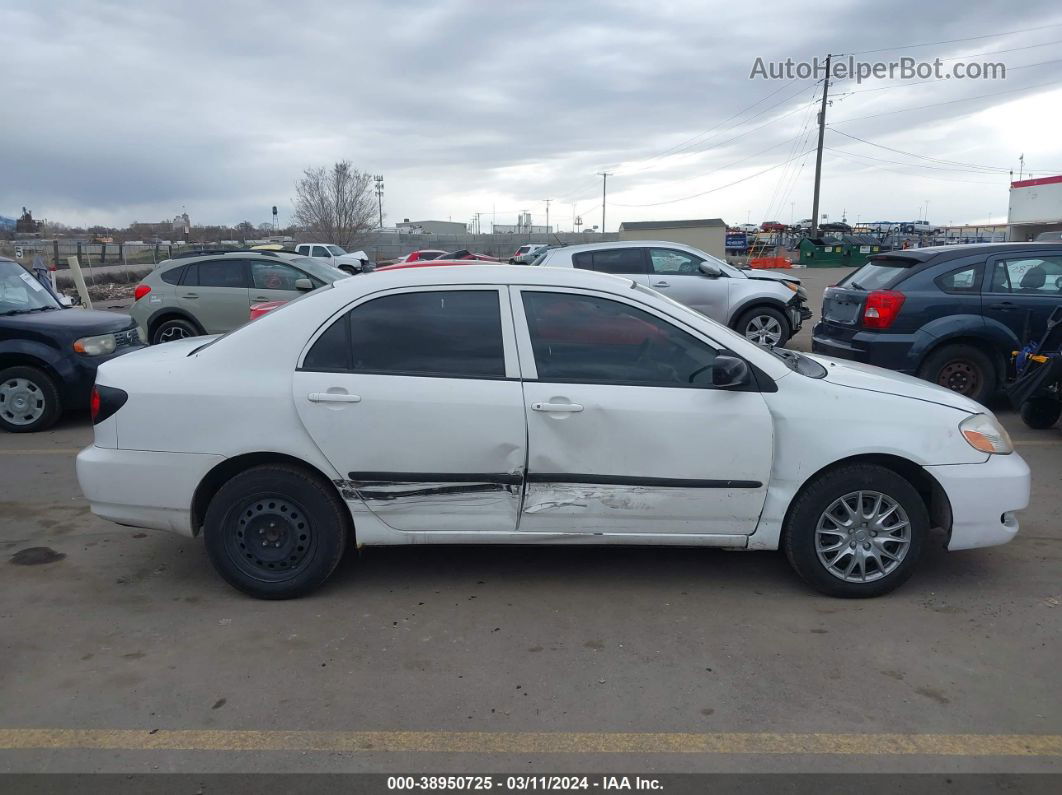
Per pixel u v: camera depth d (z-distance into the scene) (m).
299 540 4.29
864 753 3.06
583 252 12.34
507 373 4.17
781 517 4.24
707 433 4.12
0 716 3.33
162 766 3.02
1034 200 35.12
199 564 4.86
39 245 40.25
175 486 4.24
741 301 12.14
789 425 4.14
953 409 4.30
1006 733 3.18
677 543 4.29
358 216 56.03
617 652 3.80
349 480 4.18
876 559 4.29
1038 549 5.00
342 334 4.23
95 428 4.36
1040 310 8.06
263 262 12.32
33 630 4.05
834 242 48.97
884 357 8.18
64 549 5.11
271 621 4.12
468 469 4.14
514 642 3.90
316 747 3.12
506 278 4.30
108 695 3.47
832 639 3.91
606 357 4.22
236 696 3.46
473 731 3.21
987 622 4.07
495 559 4.89
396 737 3.18
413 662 3.72
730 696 3.44
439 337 4.23
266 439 4.16
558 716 3.30
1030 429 7.84
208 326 12.19
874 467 4.20
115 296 27.88
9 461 7.15
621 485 4.16
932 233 72.31
